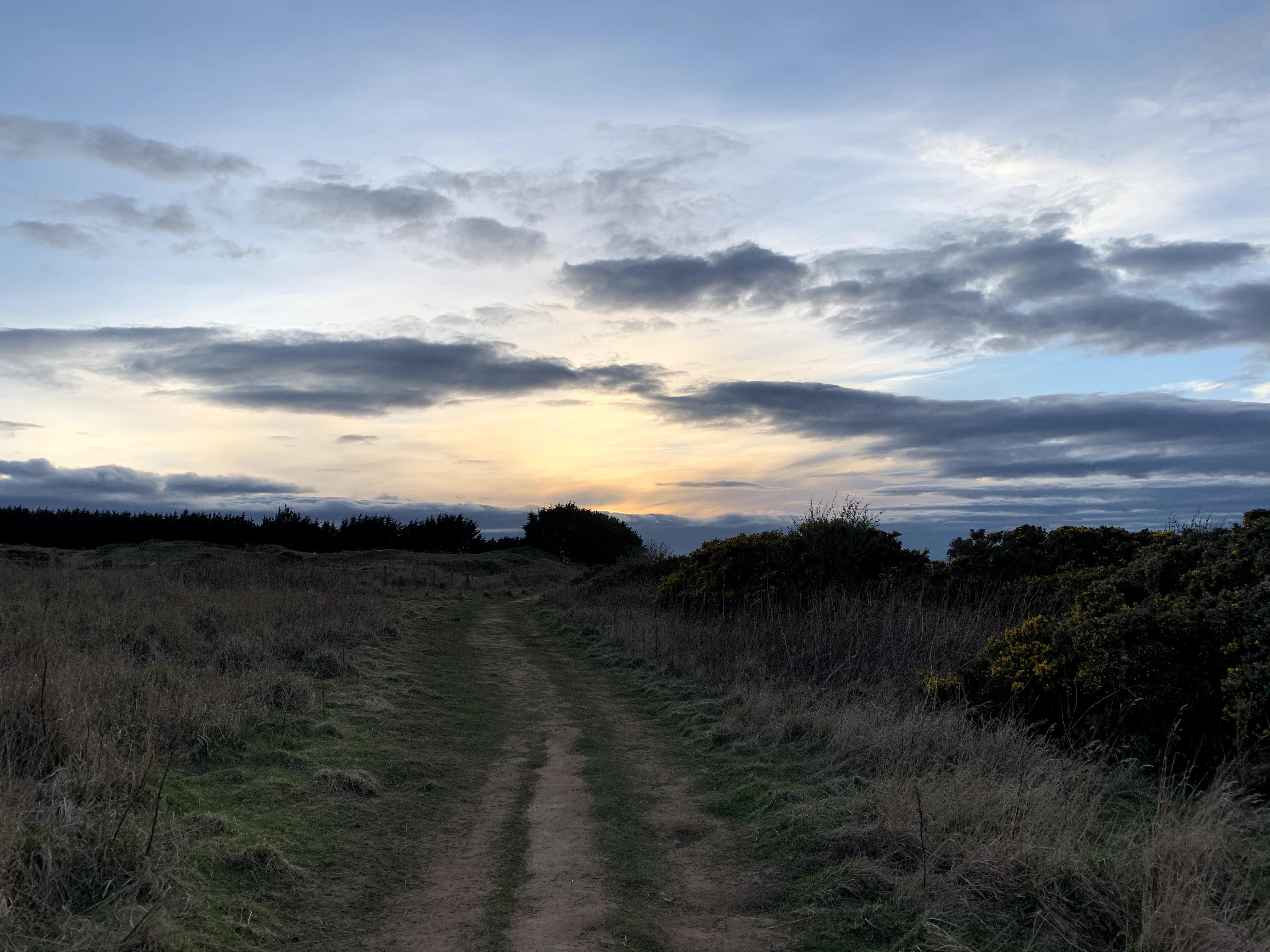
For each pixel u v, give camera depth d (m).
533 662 14.67
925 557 16.88
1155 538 14.40
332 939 4.11
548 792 6.91
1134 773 6.31
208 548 42.53
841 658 10.76
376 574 34.38
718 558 18.47
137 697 7.23
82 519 55.47
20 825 4.07
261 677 9.12
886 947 4.04
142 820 4.77
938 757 6.38
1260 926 3.73
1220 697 6.22
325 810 5.89
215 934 3.85
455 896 4.73
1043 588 11.95
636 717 10.22
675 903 4.71
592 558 64.38
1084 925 4.02
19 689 6.04
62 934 3.50
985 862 4.47
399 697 10.35
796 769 7.28
